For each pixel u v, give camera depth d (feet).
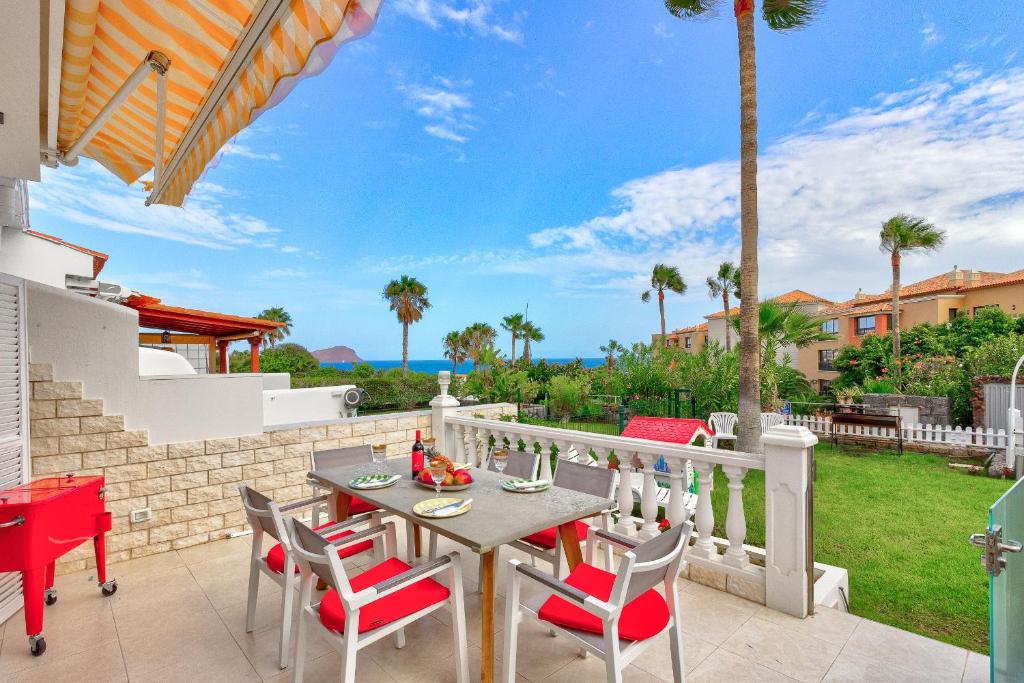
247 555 13.83
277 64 4.44
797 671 8.11
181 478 14.47
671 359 49.90
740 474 10.78
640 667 8.27
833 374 79.41
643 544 6.13
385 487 10.02
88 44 6.06
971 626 12.13
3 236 17.20
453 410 18.90
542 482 10.19
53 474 12.50
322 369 109.60
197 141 6.78
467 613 10.30
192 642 9.28
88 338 13.08
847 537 19.10
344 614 6.83
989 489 26.35
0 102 6.88
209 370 35.27
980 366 43.78
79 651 8.99
